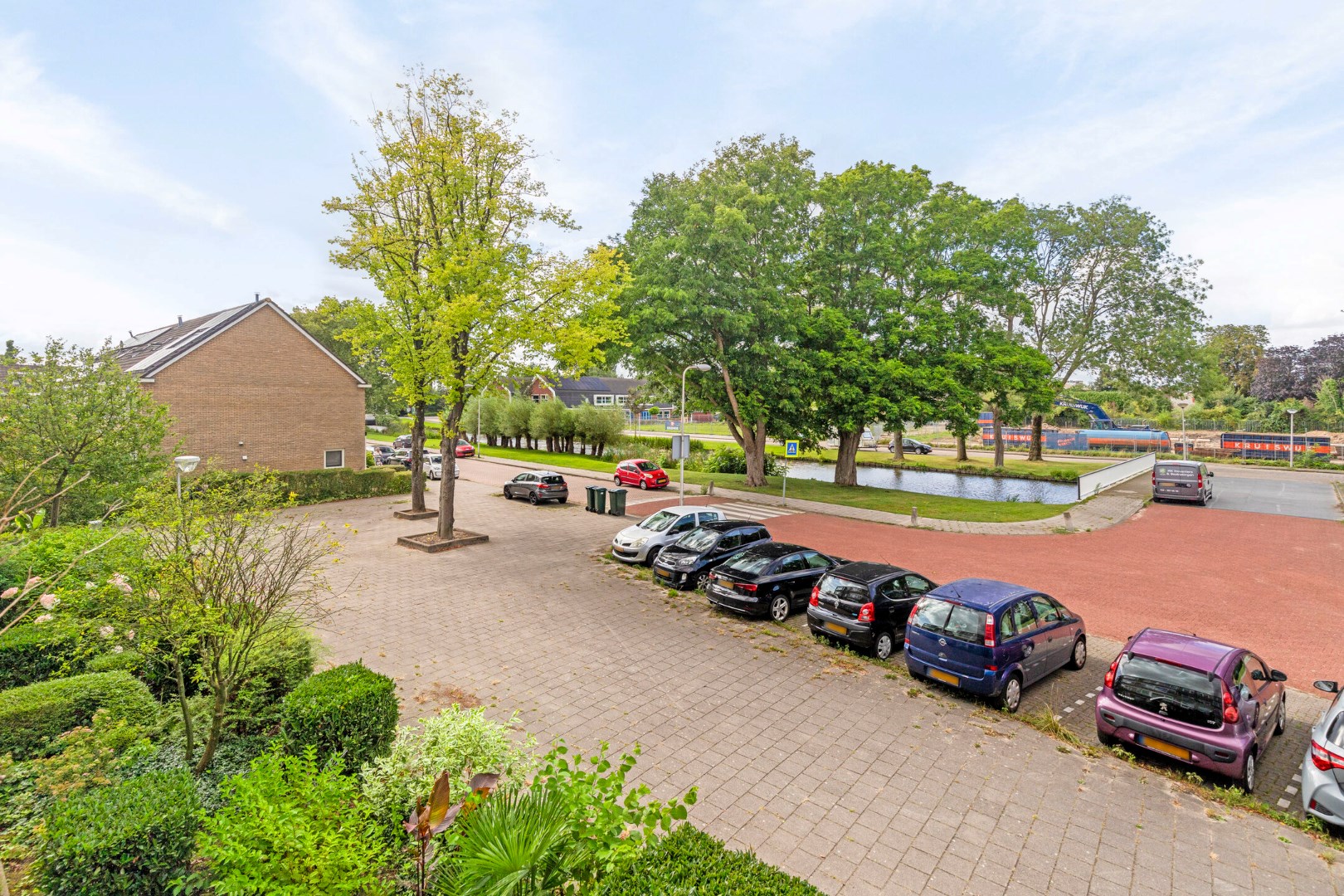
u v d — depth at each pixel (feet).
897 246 97.71
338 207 58.13
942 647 29.01
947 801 21.40
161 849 13.70
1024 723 27.30
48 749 18.81
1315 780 20.11
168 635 19.22
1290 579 50.93
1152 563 56.18
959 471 139.95
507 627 37.60
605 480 110.52
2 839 15.28
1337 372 205.05
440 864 14.01
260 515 22.63
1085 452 179.52
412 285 56.44
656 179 94.17
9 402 44.11
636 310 81.41
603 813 12.84
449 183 56.95
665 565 46.75
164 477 49.32
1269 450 151.64
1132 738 23.72
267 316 88.89
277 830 12.16
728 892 12.26
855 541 64.85
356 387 99.30
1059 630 31.71
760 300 87.25
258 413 88.43
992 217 102.89
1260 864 18.49
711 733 25.64
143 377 76.84
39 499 44.01
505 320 55.83
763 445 104.12
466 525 69.51
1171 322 127.95
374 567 51.01
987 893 17.08
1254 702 23.50
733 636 36.88
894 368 91.66
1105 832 19.85
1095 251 131.85
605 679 30.58
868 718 27.30
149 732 20.63
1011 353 98.48
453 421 58.39
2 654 23.81
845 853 18.58
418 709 26.99
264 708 22.56
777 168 92.68
